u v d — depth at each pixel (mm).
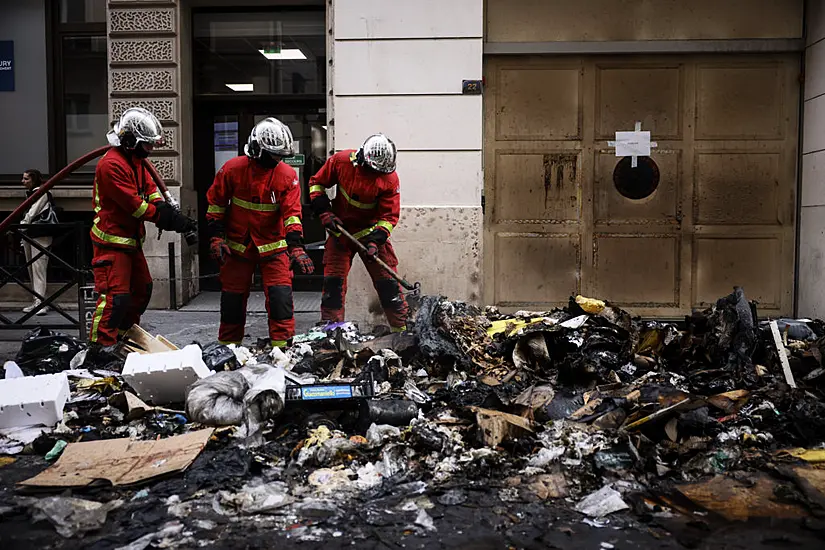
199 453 3686
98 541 2814
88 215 9289
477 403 4492
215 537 2836
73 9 9422
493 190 7758
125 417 4324
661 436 3816
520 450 3688
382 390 4734
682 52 7582
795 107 7691
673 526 2904
